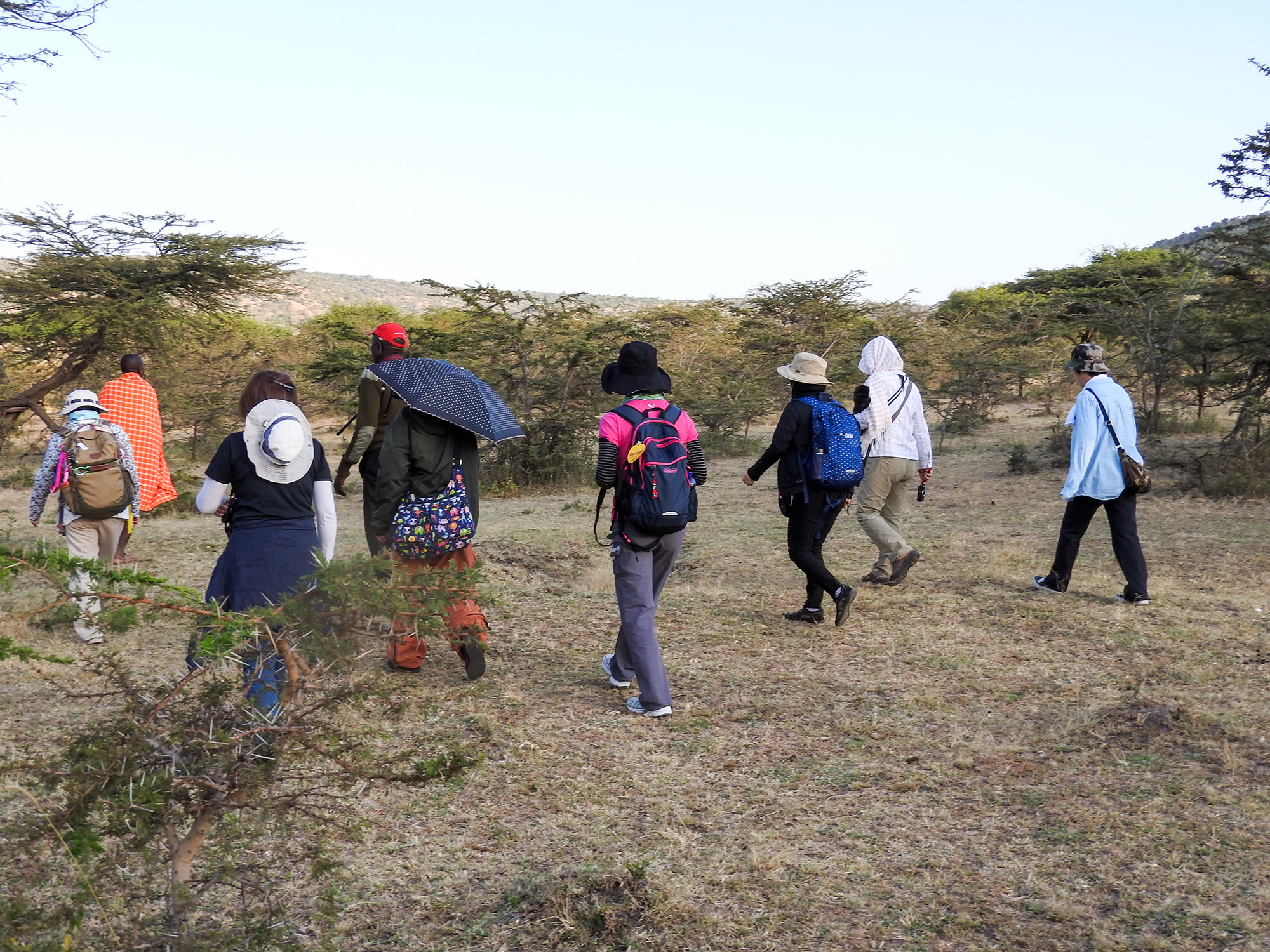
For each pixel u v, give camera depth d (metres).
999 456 16.72
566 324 15.69
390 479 4.70
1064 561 6.74
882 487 6.98
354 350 16.47
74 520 5.67
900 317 27.05
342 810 2.54
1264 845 3.21
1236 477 11.34
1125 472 6.31
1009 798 3.66
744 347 26.02
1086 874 3.10
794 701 4.78
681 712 4.66
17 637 5.49
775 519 10.54
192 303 18.05
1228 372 14.52
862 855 3.28
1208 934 2.73
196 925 2.85
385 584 2.38
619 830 3.49
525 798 3.75
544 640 5.95
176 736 2.11
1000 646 5.60
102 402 7.86
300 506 3.96
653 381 4.75
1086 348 6.55
